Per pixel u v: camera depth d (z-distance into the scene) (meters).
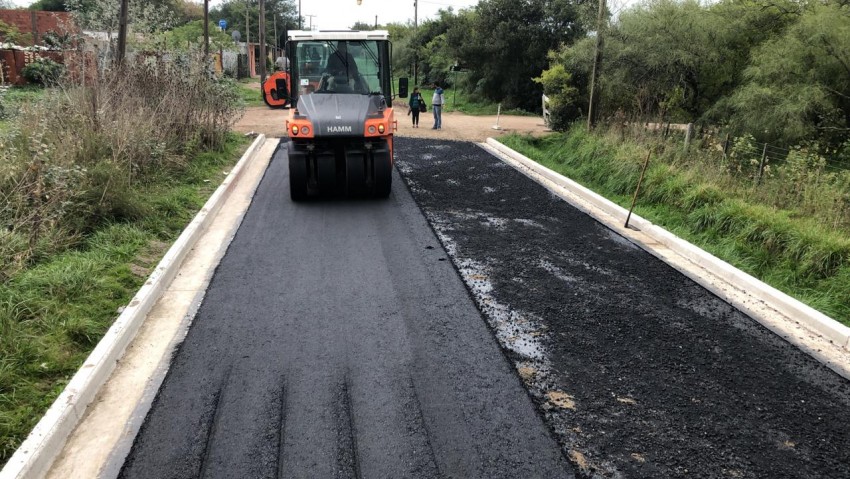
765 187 10.55
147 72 12.25
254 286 6.45
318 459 3.78
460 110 29.97
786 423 4.37
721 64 15.17
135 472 3.64
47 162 7.35
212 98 13.64
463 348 5.23
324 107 9.91
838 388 4.89
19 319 5.05
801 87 12.58
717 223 9.45
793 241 8.32
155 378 4.64
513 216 9.71
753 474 3.80
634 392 4.67
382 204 10.04
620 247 8.34
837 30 12.09
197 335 5.33
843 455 4.04
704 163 12.11
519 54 30.14
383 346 5.22
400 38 54.50
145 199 8.62
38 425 3.85
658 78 15.89
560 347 5.32
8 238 6.15
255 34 70.75
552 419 4.27
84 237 7.15
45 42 23.39
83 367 4.52
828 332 5.83
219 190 10.13
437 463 3.78
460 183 12.00
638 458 3.89
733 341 5.62
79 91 9.95
